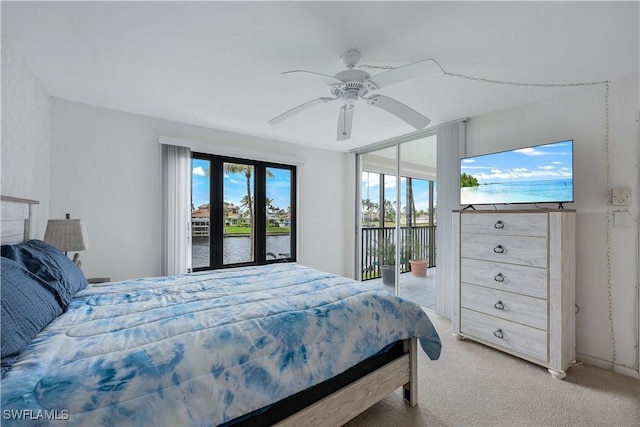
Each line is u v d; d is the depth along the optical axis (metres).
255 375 1.14
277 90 2.40
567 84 2.26
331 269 4.61
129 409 0.87
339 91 1.77
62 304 1.40
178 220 3.16
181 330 1.20
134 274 2.98
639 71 2.05
